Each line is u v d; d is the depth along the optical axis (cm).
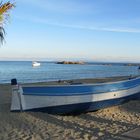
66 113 1272
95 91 1320
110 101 1411
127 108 1462
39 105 1212
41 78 4816
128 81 1545
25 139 823
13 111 1205
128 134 871
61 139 827
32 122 1049
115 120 1147
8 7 1032
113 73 7019
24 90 1197
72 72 7269
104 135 880
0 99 1666
